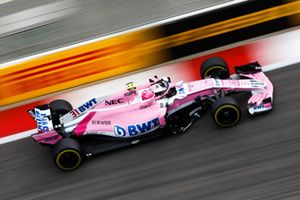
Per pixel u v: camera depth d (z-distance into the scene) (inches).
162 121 1403.8
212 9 1663.4
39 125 1416.1
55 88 1702.8
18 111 1648.6
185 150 1374.3
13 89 1675.7
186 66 1681.8
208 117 1453.0
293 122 1368.1
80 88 1702.8
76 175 1386.6
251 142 1344.7
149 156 1386.6
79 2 2017.7
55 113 1493.6
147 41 1684.3
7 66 1652.3
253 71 1537.9
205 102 1450.5
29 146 1512.1
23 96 1689.2
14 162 1470.2
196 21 1670.8
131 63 1705.2
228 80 1477.6
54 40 1833.2
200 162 1328.7
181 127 1424.7
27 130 1571.1
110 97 1445.6
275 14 1681.8
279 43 1667.1
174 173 1318.9
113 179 1348.4
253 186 1232.2
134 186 1314.0
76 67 1692.9
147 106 1437.0
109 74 1710.1
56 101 1535.4
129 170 1360.7
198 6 1776.6
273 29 1700.3
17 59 1674.5
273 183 1227.2
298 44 1646.2
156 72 1690.5
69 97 1678.2
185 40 1691.7
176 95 1439.5
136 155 1401.3
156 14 1809.8
